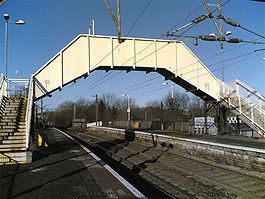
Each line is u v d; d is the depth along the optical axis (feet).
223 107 76.43
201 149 45.85
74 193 20.22
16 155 32.96
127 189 21.31
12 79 53.78
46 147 50.31
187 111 232.12
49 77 56.49
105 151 59.00
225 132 75.56
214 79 72.38
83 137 103.60
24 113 46.11
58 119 318.04
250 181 28.78
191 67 67.62
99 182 23.50
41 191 20.75
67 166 30.86
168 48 64.64
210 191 25.99
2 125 39.75
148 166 39.75
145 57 61.98
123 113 263.90
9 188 21.63
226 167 36.99
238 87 67.36
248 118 63.62
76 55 57.82
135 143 75.00
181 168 35.86
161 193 25.94
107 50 59.41
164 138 61.00
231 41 42.75
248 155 34.99
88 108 301.43
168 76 69.92
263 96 59.62
